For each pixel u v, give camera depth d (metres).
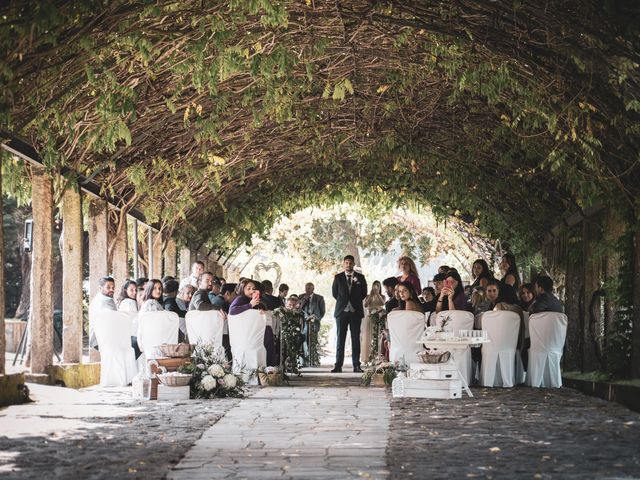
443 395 11.51
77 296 13.84
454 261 34.41
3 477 5.85
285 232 32.50
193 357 11.84
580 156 13.19
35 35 9.22
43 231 12.59
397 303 15.98
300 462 6.41
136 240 19.03
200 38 11.15
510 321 13.63
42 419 9.03
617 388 11.18
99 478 5.82
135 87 13.02
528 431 8.10
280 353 16.31
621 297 12.55
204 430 8.20
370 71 14.75
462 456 6.66
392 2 11.51
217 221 22.89
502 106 14.95
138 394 11.51
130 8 9.95
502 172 18.62
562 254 18.05
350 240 33.47
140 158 15.61
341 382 15.16
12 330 21.17
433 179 20.59
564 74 11.28
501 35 11.33
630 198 12.59
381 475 5.89
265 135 17.92
